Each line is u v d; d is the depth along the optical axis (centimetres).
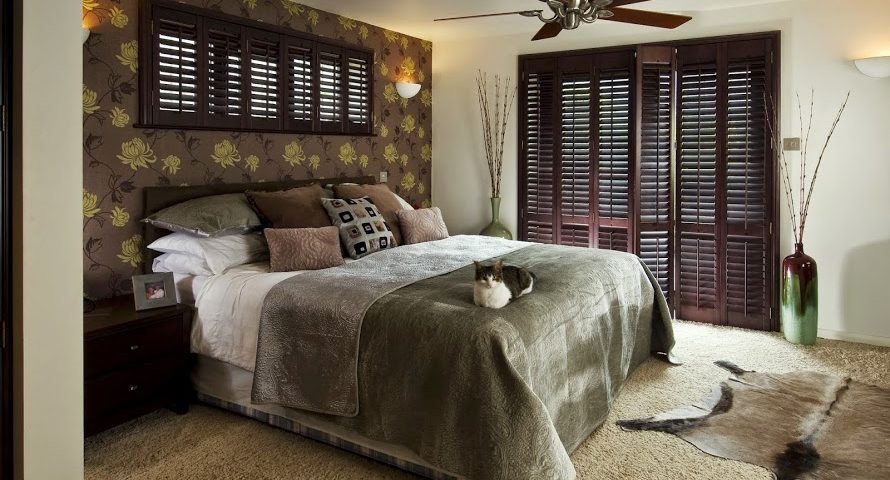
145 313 300
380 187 461
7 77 172
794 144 452
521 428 219
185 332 313
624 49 505
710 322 495
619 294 345
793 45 449
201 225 338
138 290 306
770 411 316
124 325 283
